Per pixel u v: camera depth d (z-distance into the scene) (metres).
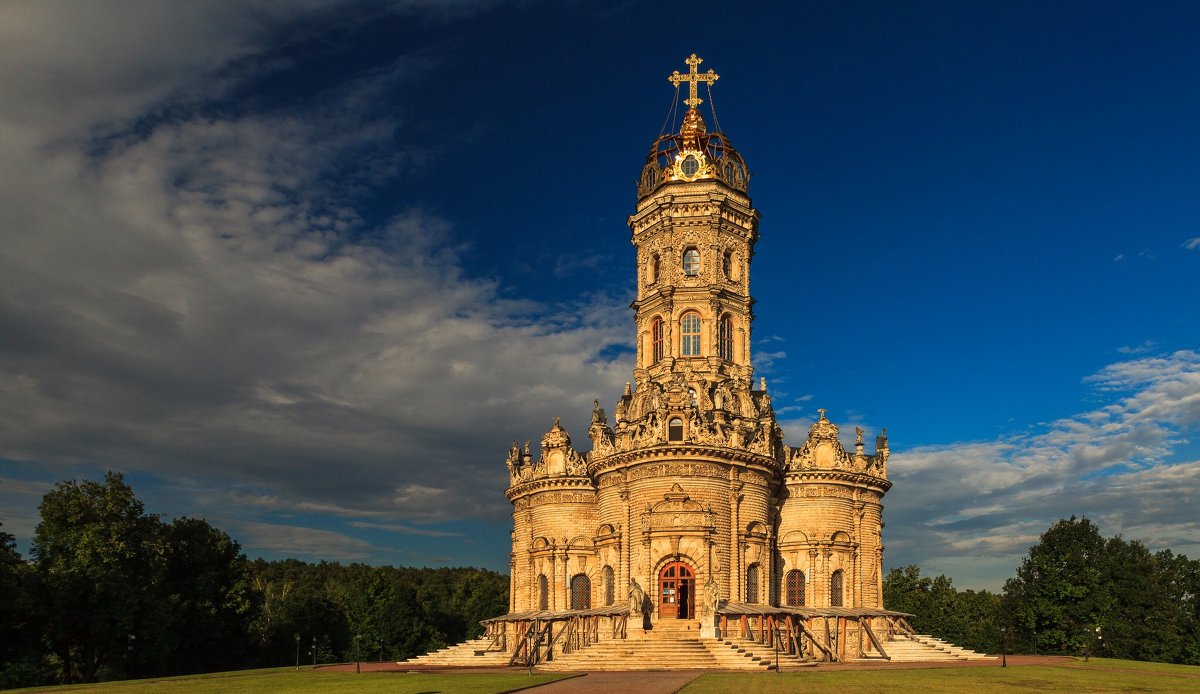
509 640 93.50
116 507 95.50
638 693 48.31
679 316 97.06
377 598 148.38
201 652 108.44
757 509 86.88
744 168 102.62
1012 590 123.00
